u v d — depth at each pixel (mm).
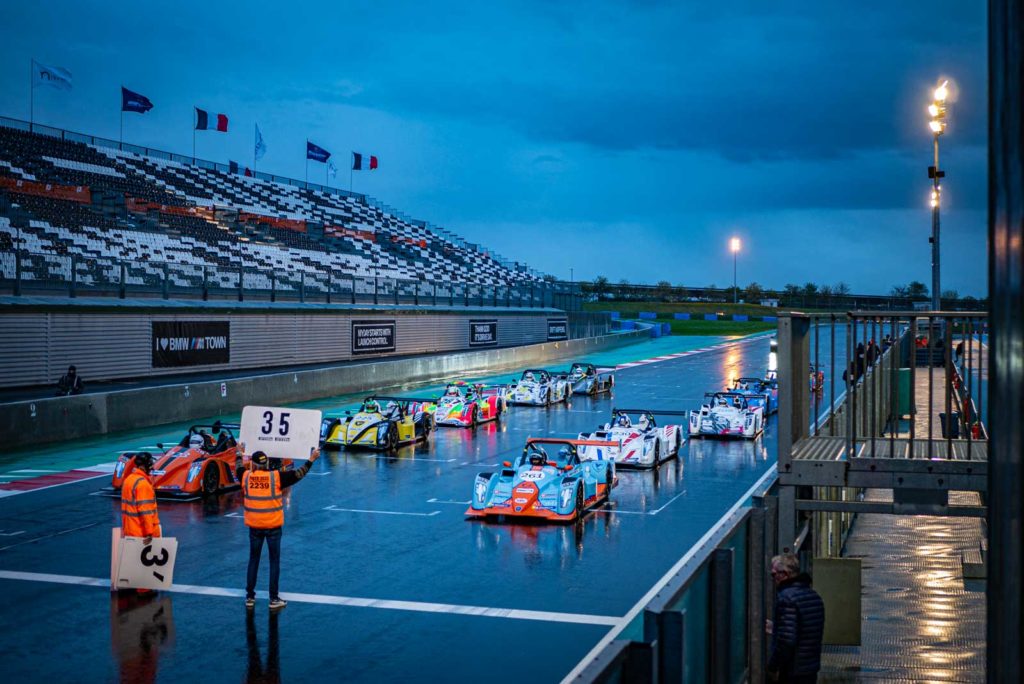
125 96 64812
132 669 10039
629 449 23688
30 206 45688
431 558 14789
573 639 11031
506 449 26797
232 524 17172
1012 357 2568
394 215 86875
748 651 7465
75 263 34656
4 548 15375
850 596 8961
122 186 56812
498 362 55938
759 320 113812
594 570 14094
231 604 12367
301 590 13023
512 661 10305
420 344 55531
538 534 16500
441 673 9945
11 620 11680
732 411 29766
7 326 30797
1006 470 2641
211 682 9695
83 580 13500
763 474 23016
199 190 64188
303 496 19938
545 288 77000
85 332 33656
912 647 9680
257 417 12758
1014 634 2506
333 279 49656
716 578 6254
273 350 43156
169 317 37219
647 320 115000
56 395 29781
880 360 16172
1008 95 2588
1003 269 2684
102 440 27547
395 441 26828
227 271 42125
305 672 9977
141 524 12789
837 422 14453
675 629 4852
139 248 47375
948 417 8625
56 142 57969
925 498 8555
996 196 2764
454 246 86000
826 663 9141
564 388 39906
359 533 16531
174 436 28438
